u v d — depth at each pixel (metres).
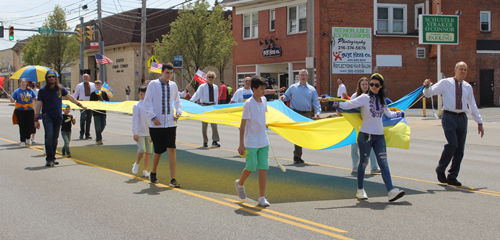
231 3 31.73
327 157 11.01
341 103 6.70
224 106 10.25
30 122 12.69
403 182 7.92
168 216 5.67
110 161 10.02
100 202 6.36
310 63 18.11
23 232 5.03
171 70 7.47
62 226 5.24
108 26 45.88
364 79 7.59
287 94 10.27
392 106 8.55
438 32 21.77
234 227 5.21
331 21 27.50
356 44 27.94
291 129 8.08
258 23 30.91
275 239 4.77
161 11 41.88
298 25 28.64
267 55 30.33
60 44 47.19
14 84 73.69
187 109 10.58
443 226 5.25
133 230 5.09
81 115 14.34
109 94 13.93
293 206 6.23
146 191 7.09
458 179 8.22
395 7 28.84
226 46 31.91
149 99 7.35
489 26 30.53
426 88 7.80
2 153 11.12
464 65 7.54
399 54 28.69
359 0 27.88
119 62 44.22
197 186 7.52
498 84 30.81
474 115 7.68
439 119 20.66
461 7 29.42
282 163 10.09
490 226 5.25
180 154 11.35
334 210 6.00
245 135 6.25
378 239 4.77
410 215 5.74
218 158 10.70
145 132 8.20
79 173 8.56
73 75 54.06
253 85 6.13
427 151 12.19
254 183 7.81
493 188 7.42
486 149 12.71
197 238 4.80
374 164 8.80
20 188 7.21
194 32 30.62
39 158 10.35
